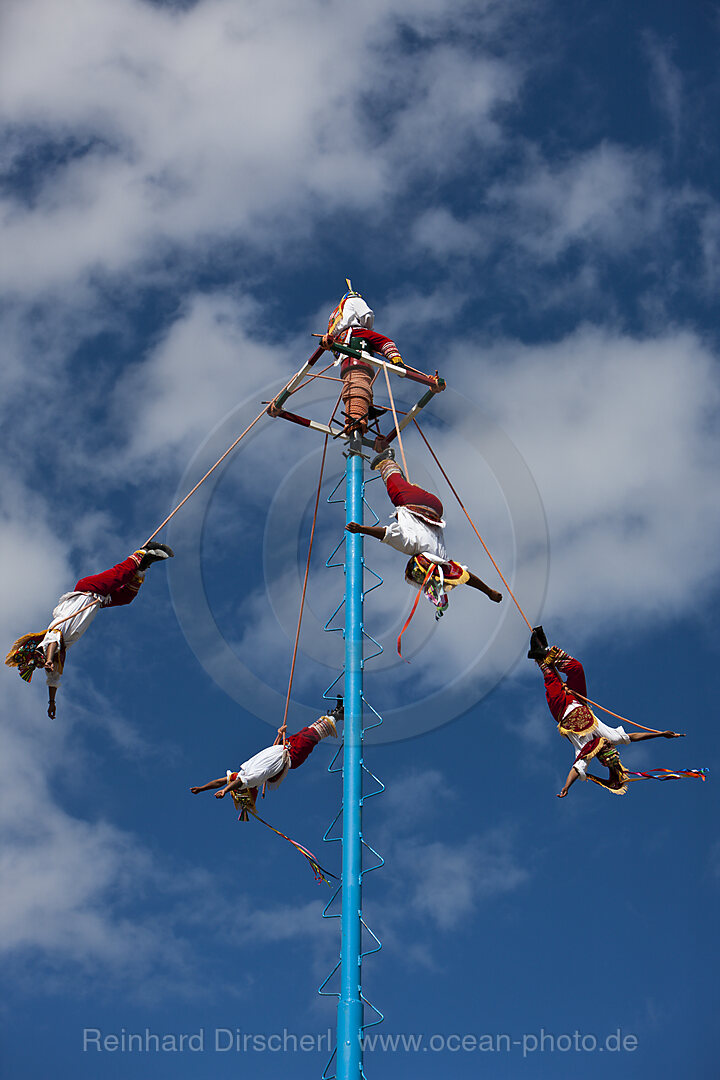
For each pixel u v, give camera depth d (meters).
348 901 12.23
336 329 14.89
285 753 13.71
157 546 13.25
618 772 13.34
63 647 12.39
